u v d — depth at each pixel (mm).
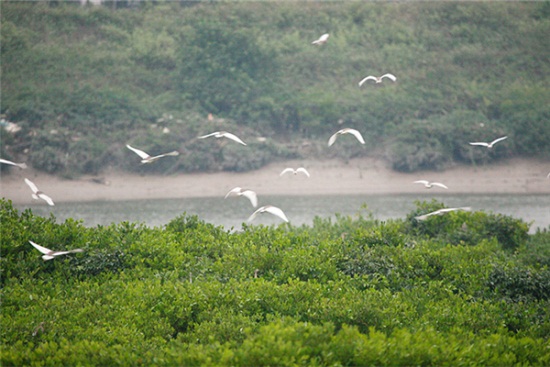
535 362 14094
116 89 58438
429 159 54125
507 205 47406
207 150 53656
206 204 48656
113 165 53625
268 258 19219
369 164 54500
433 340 13734
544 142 55281
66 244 19719
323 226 27359
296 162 54438
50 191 51219
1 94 56781
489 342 14375
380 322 14953
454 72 62125
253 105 57562
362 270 19359
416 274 19469
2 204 21719
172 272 18375
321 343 12883
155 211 46938
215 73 58750
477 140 54688
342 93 59094
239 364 12289
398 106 57531
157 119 56438
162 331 14836
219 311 15383
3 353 13242
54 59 61312
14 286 17156
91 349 13328
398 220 27688
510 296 18562
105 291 16750
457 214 26984
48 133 54031
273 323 13664
